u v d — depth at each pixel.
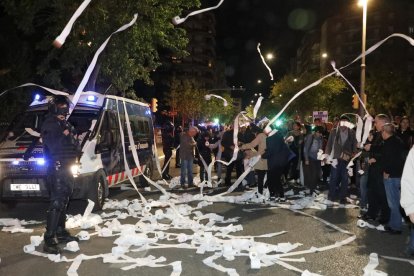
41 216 8.69
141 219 8.19
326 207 9.60
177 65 81.81
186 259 5.93
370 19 76.94
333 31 82.12
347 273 5.48
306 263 5.84
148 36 16.56
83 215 8.22
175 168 18.72
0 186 8.45
